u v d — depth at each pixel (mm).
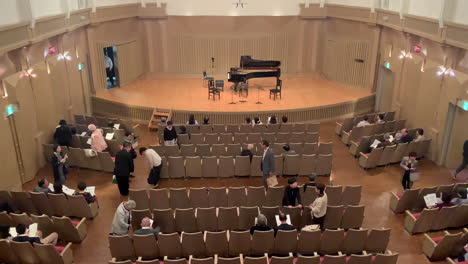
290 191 8531
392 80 16438
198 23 20391
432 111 12703
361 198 10367
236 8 19969
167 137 12016
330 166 11320
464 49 11109
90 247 8453
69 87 14750
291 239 7652
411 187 10516
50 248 7250
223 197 9352
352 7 18031
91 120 14391
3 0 10070
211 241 7707
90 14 16062
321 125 16172
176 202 9359
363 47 18156
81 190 9359
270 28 20688
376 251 7820
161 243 7578
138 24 20141
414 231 8758
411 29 13797
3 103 10070
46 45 12820
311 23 20484
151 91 18328
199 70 21188
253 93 18188
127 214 8141
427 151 12766
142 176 11672
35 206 9141
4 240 7238
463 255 7523
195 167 11211
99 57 17469
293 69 21422
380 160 11930
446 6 11594
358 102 17250
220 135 12609
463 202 8578
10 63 10672
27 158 11273
